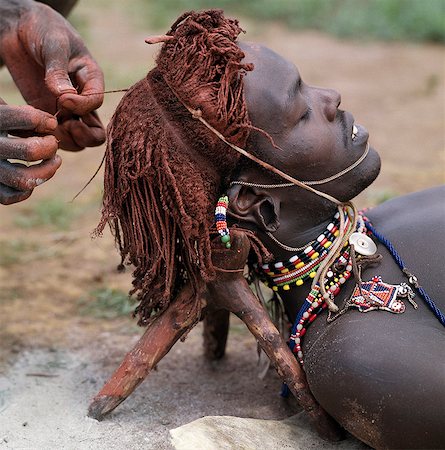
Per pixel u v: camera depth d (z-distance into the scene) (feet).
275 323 10.13
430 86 28.35
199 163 8.84
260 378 10.85
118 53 33.19
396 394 8.12
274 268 9.48
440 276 9.21
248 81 8.88
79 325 12.82
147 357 9.36
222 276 9.20
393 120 24.99
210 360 11.47
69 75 10.47
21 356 11.65
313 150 9.01
